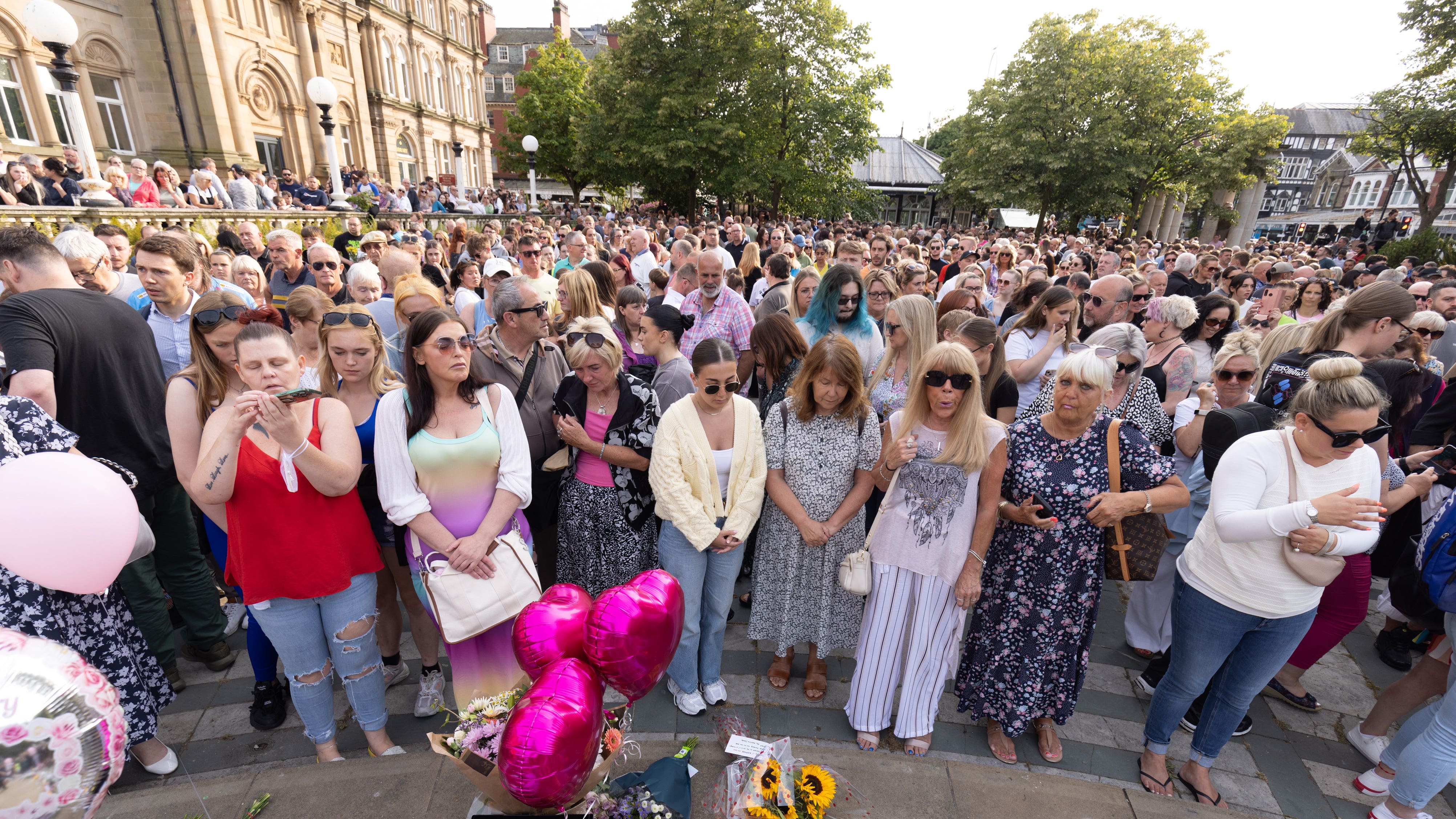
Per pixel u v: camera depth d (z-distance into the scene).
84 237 3.21
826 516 2.60
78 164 9.79
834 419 2.58
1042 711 2.48
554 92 36.44
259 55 18.72
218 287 3.40
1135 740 2.69
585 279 3.84
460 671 2.40
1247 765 2.57
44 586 1.76
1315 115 57.69
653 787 1.86
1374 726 2.61
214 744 2.54
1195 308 3.55
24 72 13.57
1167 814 2.08
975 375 2.21
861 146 24.55
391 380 2.63
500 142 39.41
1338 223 47.69
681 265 5.89
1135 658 3.25
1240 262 9.32
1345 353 2.98
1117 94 25.55
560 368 3.19
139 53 15.87
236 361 2.20
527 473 2.39
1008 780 2.18
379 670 2.40
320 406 2.15
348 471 2.09
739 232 9.64
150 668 2.33
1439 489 3.05
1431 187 26.19
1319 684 3.09
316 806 1.96
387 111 25.02
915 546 2.38
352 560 2.20
